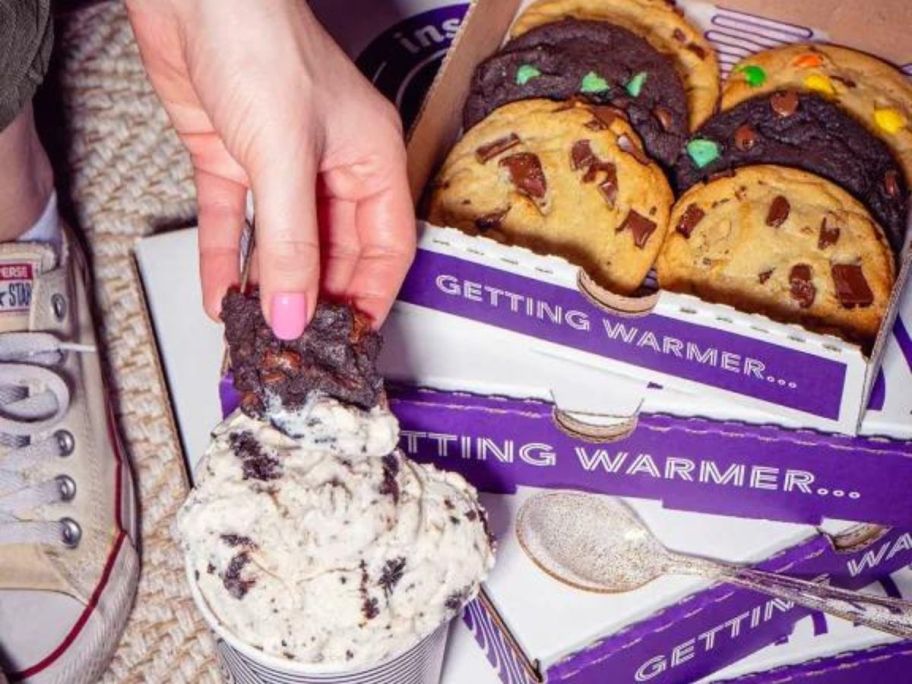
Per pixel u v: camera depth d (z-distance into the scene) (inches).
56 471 26.0
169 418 24.9
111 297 30.2
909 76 28.3
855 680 24.0
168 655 26.5
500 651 23.3
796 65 27.5
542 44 27.1
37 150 26.3
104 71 32.5
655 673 23.4
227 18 20.8
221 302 21.8
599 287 22.6
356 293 22.1
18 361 26.0
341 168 22.2
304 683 19.2
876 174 26.3
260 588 18.7
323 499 18.6
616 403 23.5
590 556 23.9
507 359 24.0
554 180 25.4
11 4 22.5
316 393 19.1
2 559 25.5
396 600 19.0
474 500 20.1
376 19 28.7
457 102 26.2
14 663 25.1
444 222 25.4
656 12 28.1
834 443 23.0
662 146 26.4
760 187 25.5
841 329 24.7
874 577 25.1
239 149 21.0
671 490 24.5
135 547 27.0
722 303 24.8
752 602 23.3
